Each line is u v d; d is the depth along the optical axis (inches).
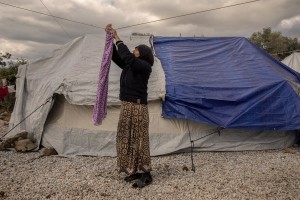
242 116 276.8
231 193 194.7
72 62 295.6
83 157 264.2
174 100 272.7
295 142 322.0
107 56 212.1
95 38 320.5
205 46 351.3
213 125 276.1
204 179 218.1
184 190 199.2
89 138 272.2
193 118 270.7
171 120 280.1
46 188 198.7
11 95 548.1
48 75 319.9
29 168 236.4
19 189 197.0
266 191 197.0
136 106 198.7
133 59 192.1
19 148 277.3
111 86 274.2
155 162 256.7
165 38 351.9
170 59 316.5
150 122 277.0
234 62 329.7
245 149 294.4
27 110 327.6
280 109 286.0
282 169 240.7
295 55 590.6
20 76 348.2
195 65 315.9
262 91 289.0
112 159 260.1
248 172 233.0
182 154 280.1
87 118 274.8
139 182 201.9
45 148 283.6
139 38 337.7
